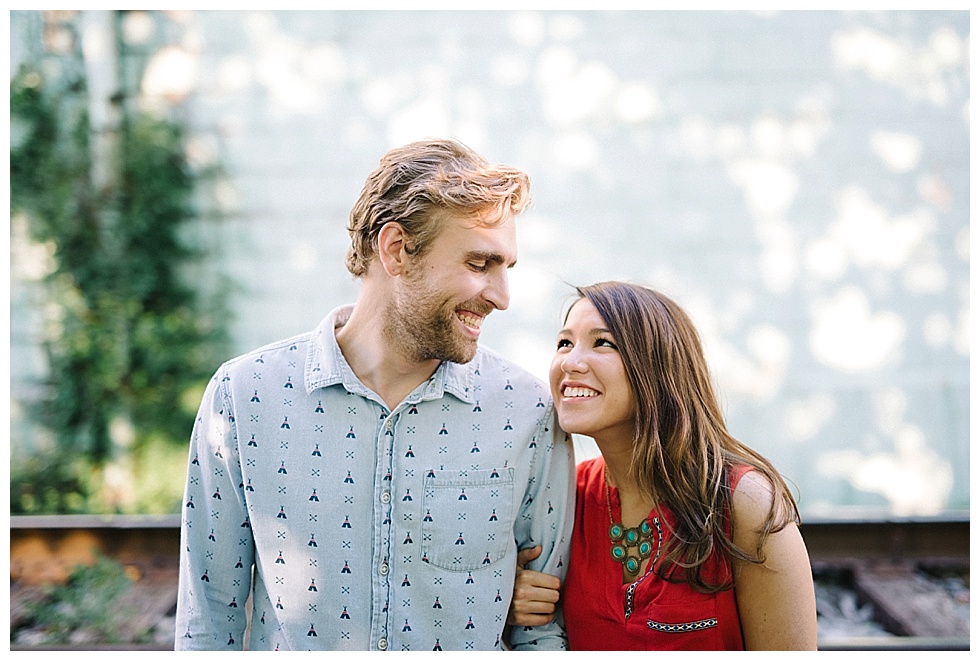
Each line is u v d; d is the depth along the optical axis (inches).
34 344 173.5
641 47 178.7
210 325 178.7
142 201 179.0
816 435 176.1
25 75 177.3
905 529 105.8
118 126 179.6
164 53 180.2
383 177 57.2
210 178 180.2
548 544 61.4
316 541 57.6
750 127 178.5
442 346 55.6
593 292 61.2
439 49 179.2
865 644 85.3
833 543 106.5
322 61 179.9
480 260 54.5
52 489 167.5
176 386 174.9
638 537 60.5
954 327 177.0
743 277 178.4
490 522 58.6
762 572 57.7
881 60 178.1
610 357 58.6
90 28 179.3
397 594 57.5
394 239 55.2
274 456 58.1
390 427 58.2
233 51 180.4
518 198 55.8
